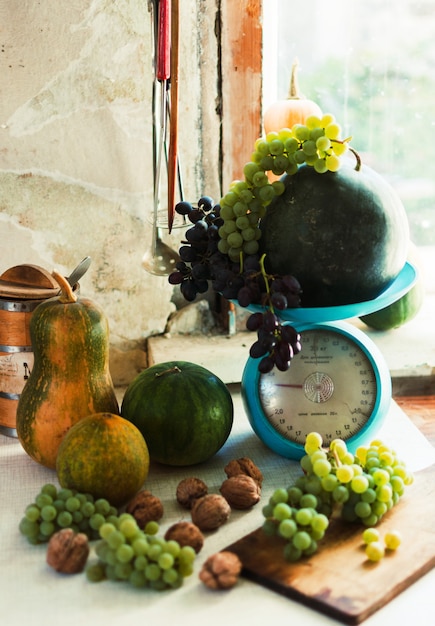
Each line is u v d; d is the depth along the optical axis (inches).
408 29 57.2
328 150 38.5
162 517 39.0
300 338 42.6
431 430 50.1
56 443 41.8
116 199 53.1
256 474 41.5
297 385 43.0
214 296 57.6
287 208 38.6
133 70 50.9
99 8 49.2
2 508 39.9
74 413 41.8
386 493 36.8
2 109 49.9
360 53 57.4
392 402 52.1
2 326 45.3
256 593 33.5
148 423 42.2
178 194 54.3
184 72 52.0
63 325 40.9
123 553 33.3
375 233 38.2
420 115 59.2
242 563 34.5
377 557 34.6
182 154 53.7
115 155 52.2
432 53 57.8
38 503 36.9
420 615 32.1
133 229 54.0
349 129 59.2
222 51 52.0
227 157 54.4
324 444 43.1
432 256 63.0
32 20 48.6
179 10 48.2
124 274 54.8
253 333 57.6
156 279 55.4
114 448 38.3
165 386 42.6
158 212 51.4
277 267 39.3
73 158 51.7
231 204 40.0
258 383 43.2
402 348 54.7
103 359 42.9
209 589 33.8
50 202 52.3
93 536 37.2
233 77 52.6
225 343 55.9
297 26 56.3
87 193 52.7
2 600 33.1
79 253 53.8
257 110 53.6
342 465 37.4
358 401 43.0
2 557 36.0
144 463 39.5
